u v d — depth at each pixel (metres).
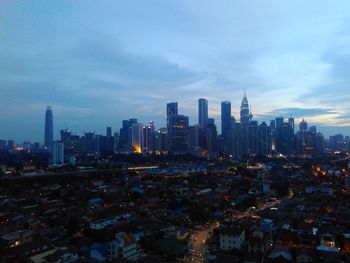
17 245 155.25
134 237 160.12
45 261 138.00
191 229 199.38
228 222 196.75
